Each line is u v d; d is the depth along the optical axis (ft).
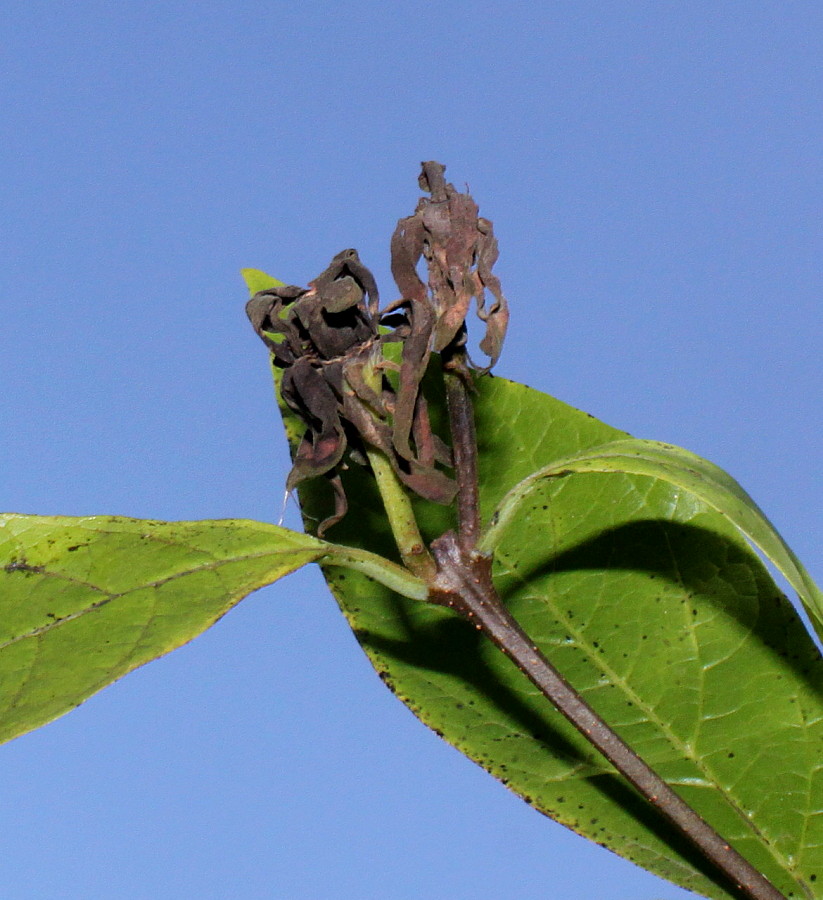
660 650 1.93
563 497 1.95
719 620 1.92
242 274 1.90
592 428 1.96
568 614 1.94
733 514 1.77
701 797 1.90
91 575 1.77
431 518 1.95
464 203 1.78
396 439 1.76
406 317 1.77
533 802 1.91
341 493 1.78
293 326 1.77
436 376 1.97
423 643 1.94
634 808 1.90
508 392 1.96
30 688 1.75
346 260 1.76
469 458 1.78
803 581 1.77
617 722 1.92
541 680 1.77
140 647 1.76
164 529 1.77
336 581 1.95
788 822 1.89
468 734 1.93
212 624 1.76
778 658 1.91
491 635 1.78
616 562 1.94
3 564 1.77
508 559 1.95
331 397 1.76
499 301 1.78
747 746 1.90
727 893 1.87
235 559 1.77
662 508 1.94
